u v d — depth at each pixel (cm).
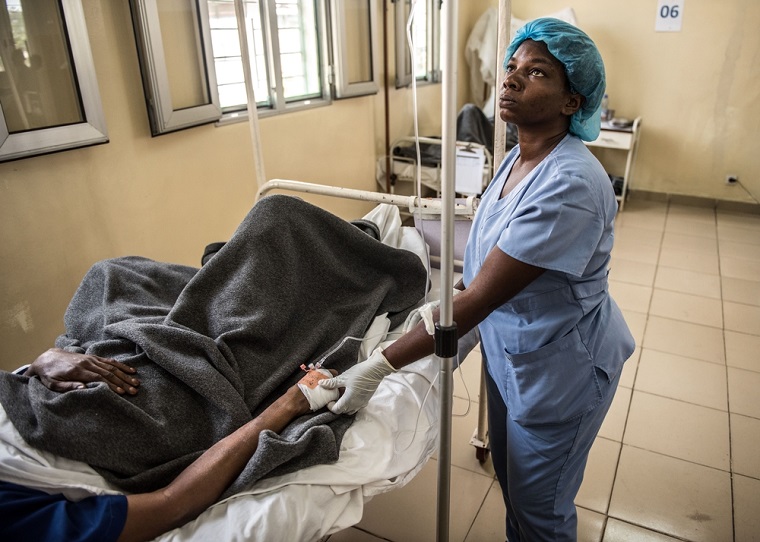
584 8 429
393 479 111
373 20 329
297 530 94
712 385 223
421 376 132
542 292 106
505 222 107
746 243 366
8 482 91
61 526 84
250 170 270
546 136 111
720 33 392
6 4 162
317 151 314
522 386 112
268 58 271
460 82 464
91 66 184
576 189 97
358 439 113
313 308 147
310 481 101
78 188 192
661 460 185
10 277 176
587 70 100
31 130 171
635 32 418
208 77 231
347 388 110
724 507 167
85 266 199
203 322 129
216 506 98
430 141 357
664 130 432
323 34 303
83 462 98
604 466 183
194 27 223
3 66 164
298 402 113
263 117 272
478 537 159
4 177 170
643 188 454
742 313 279
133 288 142
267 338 128
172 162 227
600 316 114
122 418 103
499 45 135
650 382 226
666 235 381
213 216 253
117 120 202
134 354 119
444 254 84
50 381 109
